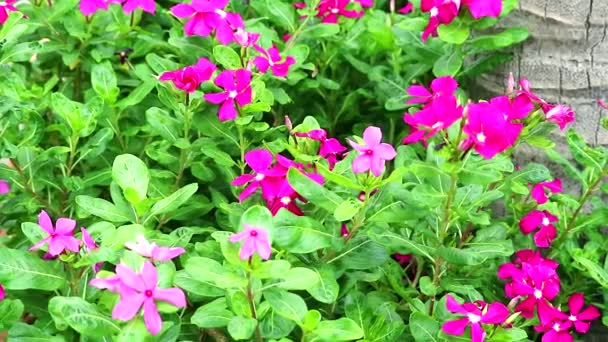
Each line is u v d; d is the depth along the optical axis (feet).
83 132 2.77
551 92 2.97
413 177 2.57
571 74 2.92
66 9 3.16
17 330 2.24
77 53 3.24
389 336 2.45
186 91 2.64
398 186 2.40
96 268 2.35
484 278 2.78
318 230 2.34
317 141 2.55
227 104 2.63
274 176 2.39
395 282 2.62
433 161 2.50
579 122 2.95
